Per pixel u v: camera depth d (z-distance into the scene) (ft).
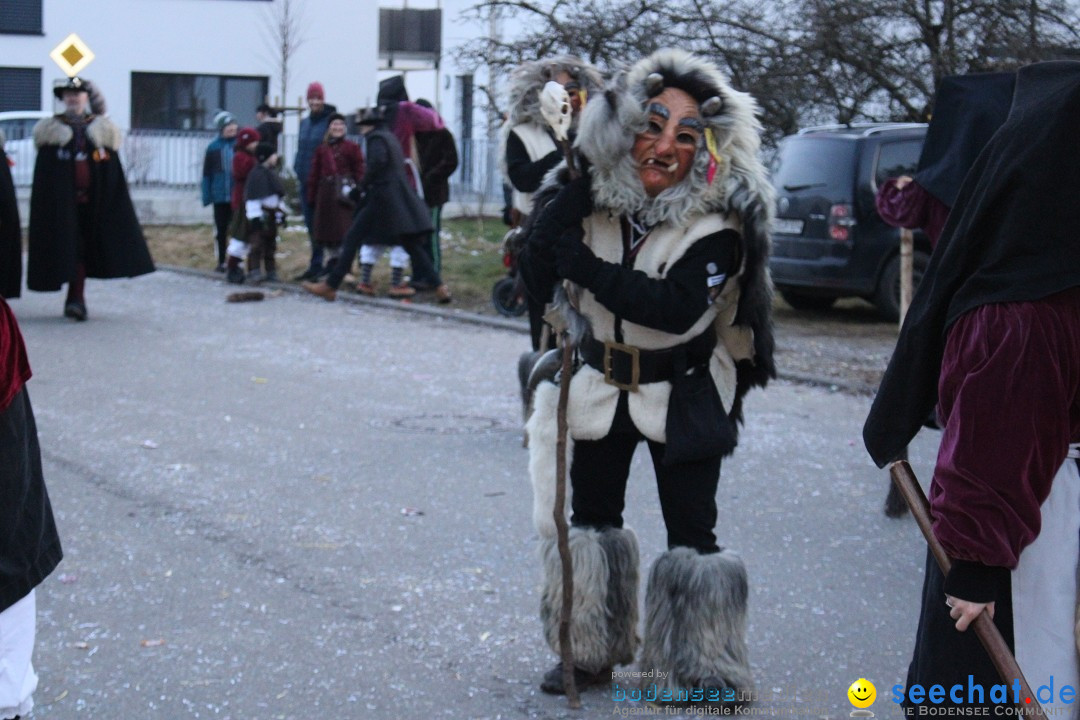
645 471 21.97
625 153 11.54
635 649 13.25
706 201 11.79
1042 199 7.83
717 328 12.42
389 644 14.44
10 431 10.28
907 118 47.09
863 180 39.24
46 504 10.95
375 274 49.67
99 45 91.35
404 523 18.93
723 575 12.29
